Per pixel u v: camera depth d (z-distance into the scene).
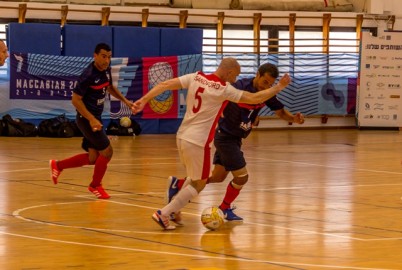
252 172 15.49
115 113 24.91
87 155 12.09
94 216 10.09
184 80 9.06
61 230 9.04
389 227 9.62
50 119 23.62
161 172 15.20
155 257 7.61
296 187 13.33
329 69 28.36
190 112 9.07
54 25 24.41
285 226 9.58
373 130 28.47
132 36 25.23
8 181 13.51
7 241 8.32
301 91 27.91
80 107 11.27
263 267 7.23
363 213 10.69
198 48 26.25
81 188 12.74
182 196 9.16
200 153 9.02
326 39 28.73
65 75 24.50
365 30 29.55
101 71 11.38
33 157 17.64
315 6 28.84
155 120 25.72
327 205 11.37
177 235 8.85
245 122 9.73
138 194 12.20
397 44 28.41
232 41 27.81
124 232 8.98
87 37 24.70
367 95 28.47
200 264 7.32
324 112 28.41
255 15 27.84
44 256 7.58
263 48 28.19
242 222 9.84
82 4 25.84
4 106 23.80
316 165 16.98
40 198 11.62
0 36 24.98
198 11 27.22
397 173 15.66
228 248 8.16
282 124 28.30
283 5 28.42
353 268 7.25
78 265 7.19
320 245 8.39
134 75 25.23
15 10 25.02
